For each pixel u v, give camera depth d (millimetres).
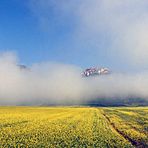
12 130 37812
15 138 31719
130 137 35750
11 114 67750
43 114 73188
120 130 42156
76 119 58750
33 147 27109
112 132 39500
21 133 35344
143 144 32094
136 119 64625
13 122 47625
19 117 58094
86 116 69625
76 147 27438
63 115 71000
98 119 61062
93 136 34781
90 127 44094
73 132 37656
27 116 62250
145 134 39406
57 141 30516
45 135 34375
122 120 60719
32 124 45812
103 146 28562
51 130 38938
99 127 44844
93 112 92312
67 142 30016
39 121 51312
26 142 29406
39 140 30828
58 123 48906
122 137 35281
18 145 27391
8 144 27953
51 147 27156
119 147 28562
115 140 32594
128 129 43875
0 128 39531
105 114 82750
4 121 48750
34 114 71625
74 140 31438
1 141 29234
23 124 45469
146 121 59750
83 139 32281
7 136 32438
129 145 29938
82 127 43781
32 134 34844
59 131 38312
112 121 57031
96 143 30125
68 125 46000
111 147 28328
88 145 28797
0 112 77438
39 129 39656
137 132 40438
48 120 54062
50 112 86375
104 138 33719
